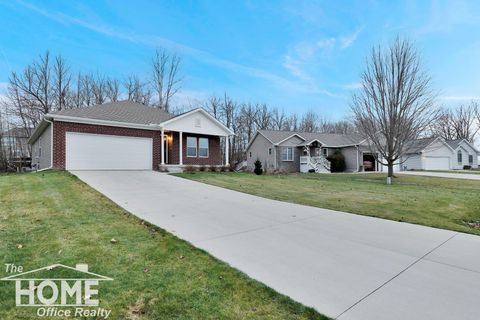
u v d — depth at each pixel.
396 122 14.73
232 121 40.91
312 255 4.12
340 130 48.03
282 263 3.81
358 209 7.34
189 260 3.79
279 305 2.79
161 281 3.16
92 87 30.97
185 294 2.90
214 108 39.75
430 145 30.33
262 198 8.75
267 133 29.02
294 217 6.38
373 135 15.22
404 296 2.98
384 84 14.80
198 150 19.28
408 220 6.31
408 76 14.42
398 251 4.34
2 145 24.92
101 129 14.83
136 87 32.56
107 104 17.86
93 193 8.34
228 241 4.66
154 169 16.59
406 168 30.86
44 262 3.49
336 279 3.37
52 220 5.38
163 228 5.23
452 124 43.84
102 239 4.42
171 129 17.20
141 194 8.75
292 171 27.70
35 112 27.20
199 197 8.64
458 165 33.75
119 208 6.72
